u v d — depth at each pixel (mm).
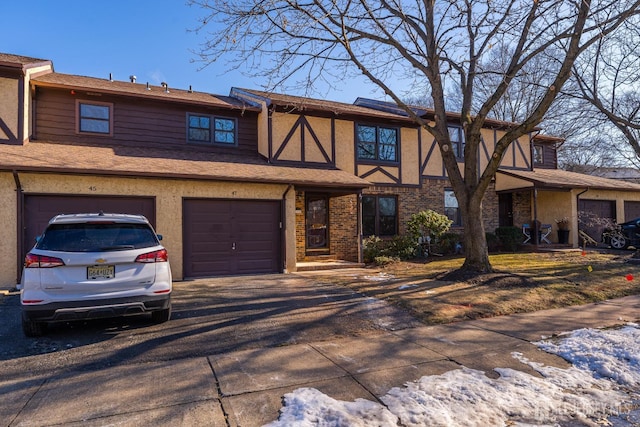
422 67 9398
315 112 14320
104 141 12125
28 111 10789
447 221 14844
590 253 14953
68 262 4762
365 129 15305
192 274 10422
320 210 14430
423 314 6367
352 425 2973
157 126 12906
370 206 15297
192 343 4953
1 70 10055
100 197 9570
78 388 3643
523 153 19156
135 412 3188
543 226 17406
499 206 18875
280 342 5047
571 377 3980
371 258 13969
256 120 14500
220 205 10891
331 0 8016
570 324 5898
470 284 8312
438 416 3148
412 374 3996
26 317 4668
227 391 3576
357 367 4188
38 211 9000
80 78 13109
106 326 5621
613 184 18719
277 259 11516
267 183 11258
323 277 10391
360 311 6551
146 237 5383
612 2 8508
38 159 9039
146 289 5121
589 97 12492
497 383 3779
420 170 16266
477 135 9352
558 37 8484
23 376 3930
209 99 14000
